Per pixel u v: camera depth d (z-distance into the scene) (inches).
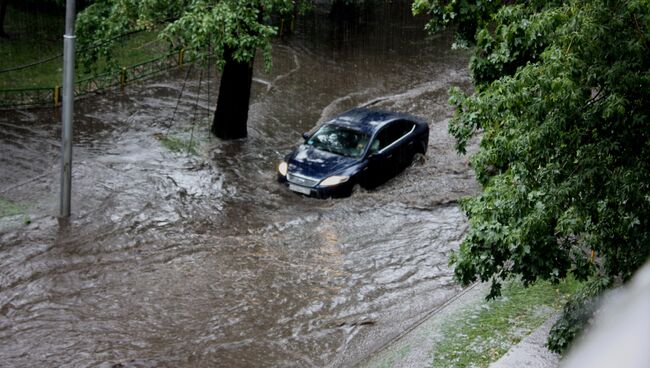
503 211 387.5
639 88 349.1
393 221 717.3
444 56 1472.7
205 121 995.3
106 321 515.5
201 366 468.1
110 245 626.2
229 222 694.5
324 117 1064.2
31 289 548.7
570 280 546.9
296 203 754.2
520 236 368.2
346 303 557.6
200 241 649.6
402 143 847.1
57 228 647.8
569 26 351.9
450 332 490.0
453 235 689.6
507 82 375.2
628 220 362.6
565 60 349.7
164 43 1333.7
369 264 624.4
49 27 1430.9
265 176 823.1
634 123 350.9
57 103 1008.2
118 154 851.4
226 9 760.3
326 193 761.6
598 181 355.3
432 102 1179.3
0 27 1317.7
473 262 389.7
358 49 1471.5
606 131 362.0
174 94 1099.9
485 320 501.4
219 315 531.8
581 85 351.3
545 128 357.7
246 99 928.9
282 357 484.4
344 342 504.1
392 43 1542.8
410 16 1804.9
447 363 450.3
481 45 504.7
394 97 1190.3
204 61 794.2
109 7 875.4
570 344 376.8
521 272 386.6
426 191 798.5
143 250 623.2
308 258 631.2
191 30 773.3
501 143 399.2
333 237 676.7
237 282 580.4
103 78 1087.6
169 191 753.6
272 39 1437.0
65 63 641.6
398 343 488.4
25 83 1114.7
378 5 1884.8
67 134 653.9
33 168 789.2
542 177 371.2
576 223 356.8
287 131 995.3
